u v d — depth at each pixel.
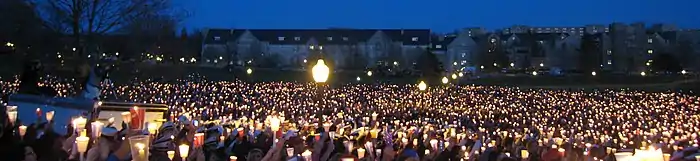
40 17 35.56
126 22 38.84
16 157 6.76
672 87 76.25
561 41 126.38
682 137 25.14
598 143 22.19
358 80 75.44
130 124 10.06
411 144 12.66
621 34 122.25
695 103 53.62
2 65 37.75
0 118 7.45
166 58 51.66
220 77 74.94
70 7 35.59
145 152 6.48
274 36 122.50
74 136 8.20
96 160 7.04
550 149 14.07
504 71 104.88
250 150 9.09
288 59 120.19
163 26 41.78
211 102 34.62
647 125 35.16
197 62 102.75
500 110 43.03
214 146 9.75
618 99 56.59
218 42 117.44
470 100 51.44
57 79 35.78
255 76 79.81
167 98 38.44
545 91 66.44
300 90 52.66
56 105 11.98
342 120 23.73
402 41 120.88
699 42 126.69
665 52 112.50
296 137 10.34
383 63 110.88
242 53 117.31
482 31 147.88
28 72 17.08
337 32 121.31
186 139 9.77
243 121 19.50
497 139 20.86
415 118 36.25
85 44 35.75
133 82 45.62
